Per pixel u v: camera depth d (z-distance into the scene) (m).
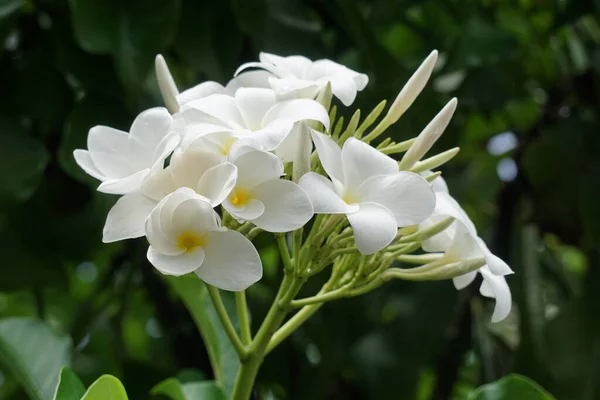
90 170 0.87
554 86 1.43
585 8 1.32
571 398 1.21
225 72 1.16
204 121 0.87
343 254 0.90
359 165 0.85
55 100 1.15
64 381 0.89
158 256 0.81
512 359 1.30
